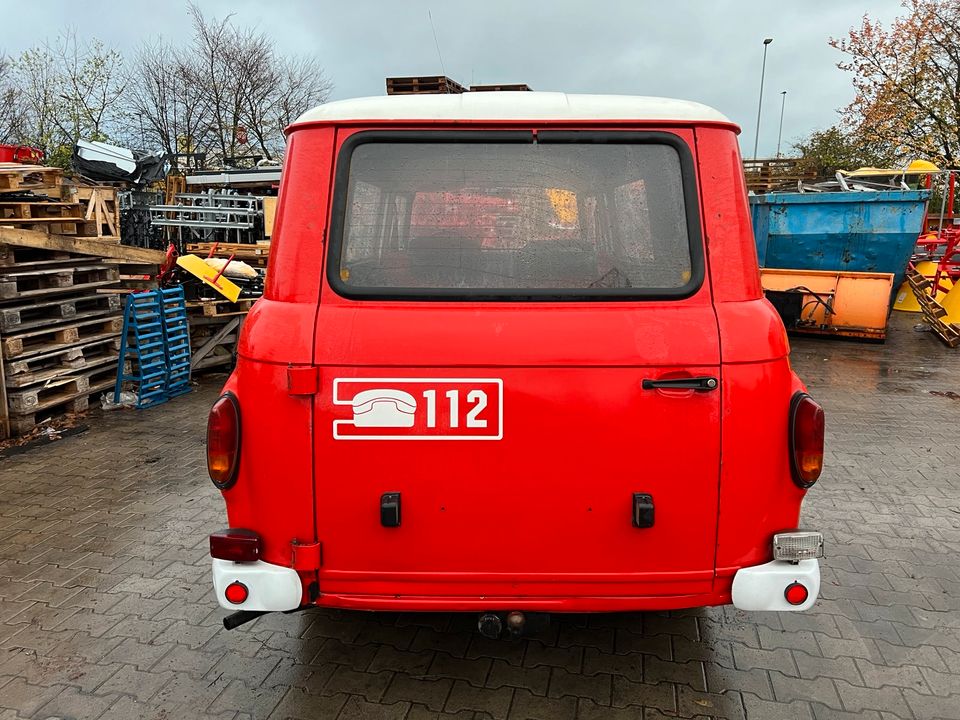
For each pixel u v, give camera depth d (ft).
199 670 9.68
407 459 7.29
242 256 31.58
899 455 18.57
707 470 7.32
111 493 16.03
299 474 7.34
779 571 7.48
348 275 7.46
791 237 37.11
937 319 35.35
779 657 9.95
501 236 7.54
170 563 12.76
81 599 11.52
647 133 7.58
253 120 86.12
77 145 38.65
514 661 9.89
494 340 7.22
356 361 7.18
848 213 35.45
